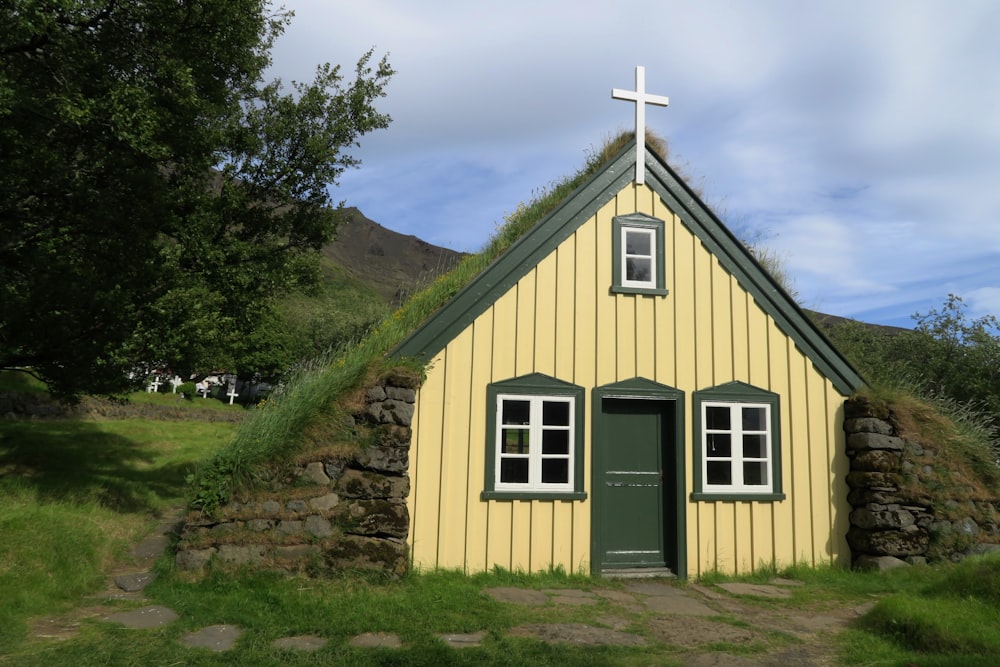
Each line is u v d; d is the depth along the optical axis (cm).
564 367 833
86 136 834
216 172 1292
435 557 755
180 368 1023
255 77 1316
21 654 478
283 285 1291
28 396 1634
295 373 859
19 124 792
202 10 934
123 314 894
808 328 914
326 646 513
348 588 654
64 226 887
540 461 809
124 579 671
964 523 869
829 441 901
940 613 571
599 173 887
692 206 910
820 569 855
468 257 1111
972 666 479
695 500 845
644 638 563
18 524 699
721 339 889
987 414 1378
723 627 604
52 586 616
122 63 872
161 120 855
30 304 838
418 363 778
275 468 700
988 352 1520
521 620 597
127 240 887
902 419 895
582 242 866
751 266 913
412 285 1159
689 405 865
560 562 793
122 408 2006
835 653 538
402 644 526
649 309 875
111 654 480
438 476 770
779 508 870
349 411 732
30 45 790
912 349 1698
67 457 1195
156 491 1112
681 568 821
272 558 669
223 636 532
